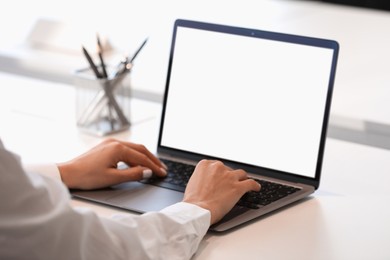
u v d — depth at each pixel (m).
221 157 1.61
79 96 1.88
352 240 1.32
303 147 1.53
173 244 1.20
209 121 1.63
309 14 3.32
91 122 1.88
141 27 2.99
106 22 3.04
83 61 2.57
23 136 1.83
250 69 1.60
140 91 2.34
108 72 1.94
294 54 1.56
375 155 1.78
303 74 1.55
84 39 2.74
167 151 1.67
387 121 2.20
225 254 1.25
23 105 2.07
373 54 2.81
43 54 2.65
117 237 1.12
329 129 2.28
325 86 1.52
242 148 1.59
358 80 2.54
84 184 1.48
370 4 3.45
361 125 2.22
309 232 1.34
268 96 1.58
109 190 1.49
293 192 1.49
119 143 1.54
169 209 1.27
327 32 3.05
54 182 1.08
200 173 1.39
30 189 1.02
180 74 1.67
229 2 3.43
